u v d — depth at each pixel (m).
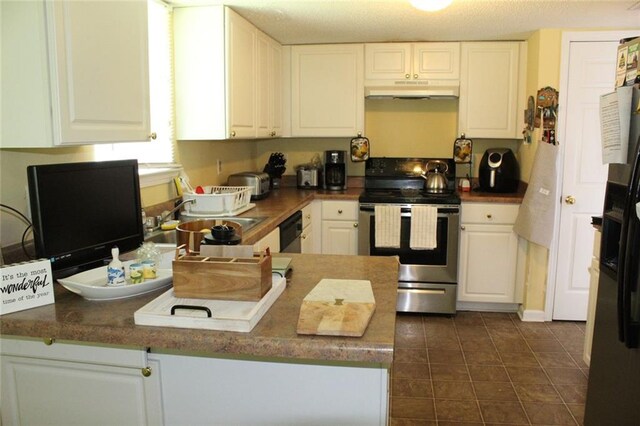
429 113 4.40
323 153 4.58
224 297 1.38
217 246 1.51
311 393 1.34
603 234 2.12
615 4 2.86
